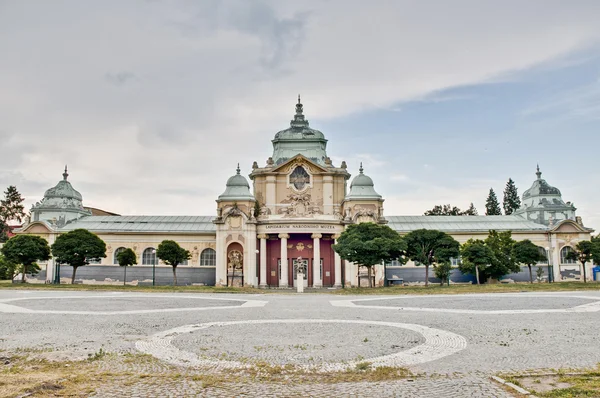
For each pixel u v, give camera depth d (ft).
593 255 238.68
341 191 277.03
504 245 244.42
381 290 197.16
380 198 264.93
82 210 315.78
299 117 296.51
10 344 72.79
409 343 73.26
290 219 256.32
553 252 285.84
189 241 287.89
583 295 157.38
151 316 105.91
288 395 47.42
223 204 265.75
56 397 46.21
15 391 47.21
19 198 421.59
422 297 159.84
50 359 62.75
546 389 47.91
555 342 72.90
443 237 223.92
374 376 54.24
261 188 276.62
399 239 217.36
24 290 193.77
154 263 283.59
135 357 64.18
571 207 299.58
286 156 282.36
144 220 306.35
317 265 253.03
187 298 158.20
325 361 61.77
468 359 62.34
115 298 154.40
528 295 159.53
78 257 234.99
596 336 77.66
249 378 53.78
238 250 261.85
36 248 232.53
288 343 73.51
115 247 289.74
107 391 48.19
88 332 84.02
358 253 214.07
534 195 307.17
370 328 87.81
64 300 144.77
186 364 60.39
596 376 52.60
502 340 75.00
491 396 46.01
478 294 169.17
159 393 47.73
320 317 104.58
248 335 80.79
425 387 49.39
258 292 205.36
